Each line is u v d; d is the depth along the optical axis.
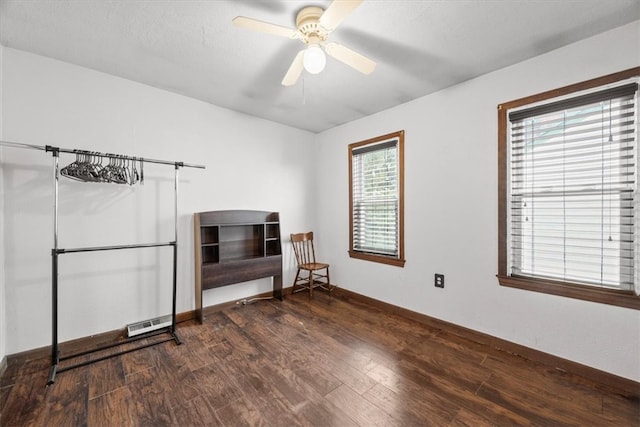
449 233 2.49
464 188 2.38
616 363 1.69
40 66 2.02
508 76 2.12
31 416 1.46
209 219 2.80
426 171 2.65
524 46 1.88
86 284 2.21
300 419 1.45
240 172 3.15
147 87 2.50
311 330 2.49
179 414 1.48
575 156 1.86
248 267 3.00
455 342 2.28
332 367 1.91
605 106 1.75
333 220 3.70
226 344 2.23
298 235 3.60
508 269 2.14
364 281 3.27
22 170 1.96
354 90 2.57
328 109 3.04
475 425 1.41
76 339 2.16
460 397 1.61
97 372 1.85
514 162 2.13
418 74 2.27
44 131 2.04
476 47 1.90
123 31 1.74
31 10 1.54
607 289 1.73
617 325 1.69
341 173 3.58
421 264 2.70
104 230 2.29
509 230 2.14
